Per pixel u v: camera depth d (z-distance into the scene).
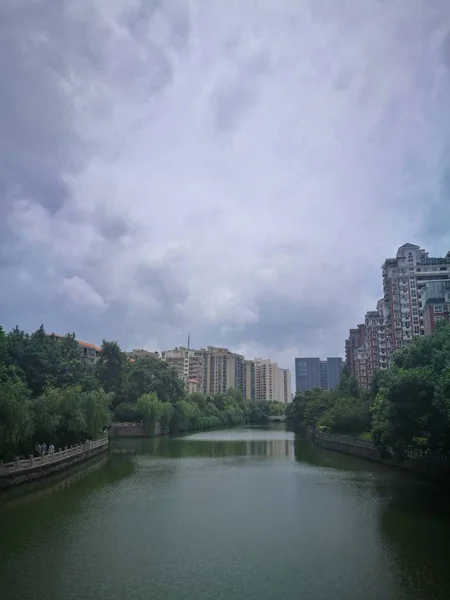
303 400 189.88
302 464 75.06
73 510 41.84
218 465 73.88
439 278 167.75
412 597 24.11
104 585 25.55
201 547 32.03
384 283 183.12
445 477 52.81
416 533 34.69
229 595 24.41
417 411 50.41
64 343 111.94
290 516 40.38
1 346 71.50
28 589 24.92
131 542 32.97
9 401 48.69
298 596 24.31
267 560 29.45
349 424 100.12
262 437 141.75
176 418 152.12
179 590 24.97
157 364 155.00
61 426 68.06
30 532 35.06
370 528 36.31
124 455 87.31
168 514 41.03
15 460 50.78
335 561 29.23
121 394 136.50
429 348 65.44
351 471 66.81
